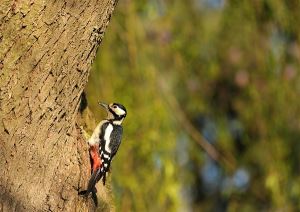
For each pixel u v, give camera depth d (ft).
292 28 49.98
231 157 53.83
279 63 50.21
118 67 44.34
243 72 51.26
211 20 52.44
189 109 52.75
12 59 28.55
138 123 43.39
